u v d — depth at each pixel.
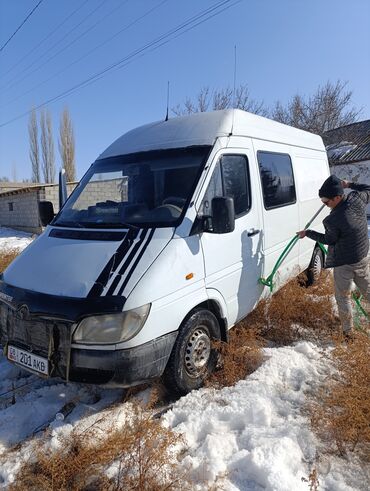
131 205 3.75
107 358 2.76
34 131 42.59
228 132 4.03
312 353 4.03
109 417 2.96
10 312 3.13
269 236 4.61
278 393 3.36
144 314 2.84
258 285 4.44
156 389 3.24
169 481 2.38
